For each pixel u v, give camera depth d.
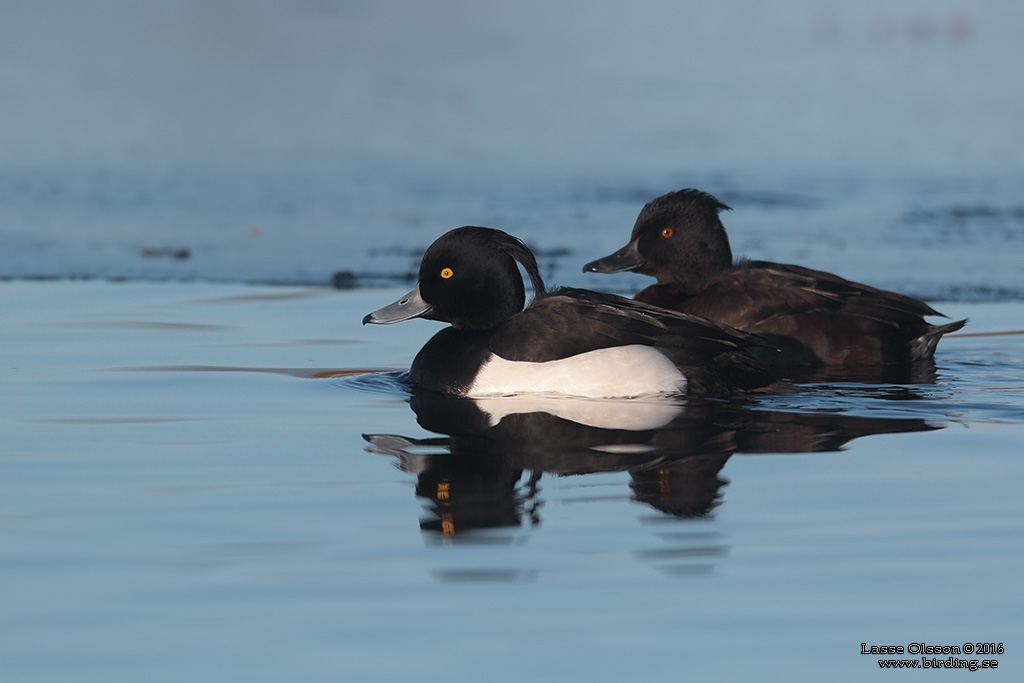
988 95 31.16
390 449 9.32
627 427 9.91
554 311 11.30
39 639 6.21
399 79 33.38
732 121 28.23
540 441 9.54
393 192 22.05
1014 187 22.23
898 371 12.16
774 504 8.02
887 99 30.80
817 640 6.21
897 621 6.40
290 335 13.61
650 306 11.44
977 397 10.96
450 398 11.04
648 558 7.14
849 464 8.90
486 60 36.88
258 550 7.25
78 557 7.15
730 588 6.77
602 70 35.22
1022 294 15.70
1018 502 8.05
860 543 7.37
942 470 8.76
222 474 8.68
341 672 5.91
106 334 13.45
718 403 10.72
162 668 5.95
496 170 23.61
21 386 11.23
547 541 7.40
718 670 5.95
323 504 8.04
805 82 33.28
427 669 5.93
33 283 16.17
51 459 9.02
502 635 6.25
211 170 23.62
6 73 32.62
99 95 30.41
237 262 17.50
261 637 6.23
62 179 22.75
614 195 21.58
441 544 7.34
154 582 6.82
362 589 6.74
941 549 7.28
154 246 18.41
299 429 9.92
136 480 8.54
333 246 18.53
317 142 26.11
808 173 23.27
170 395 11.00
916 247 18.30
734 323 12.76
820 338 12.51
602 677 5.87
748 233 19.16
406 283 16.42
